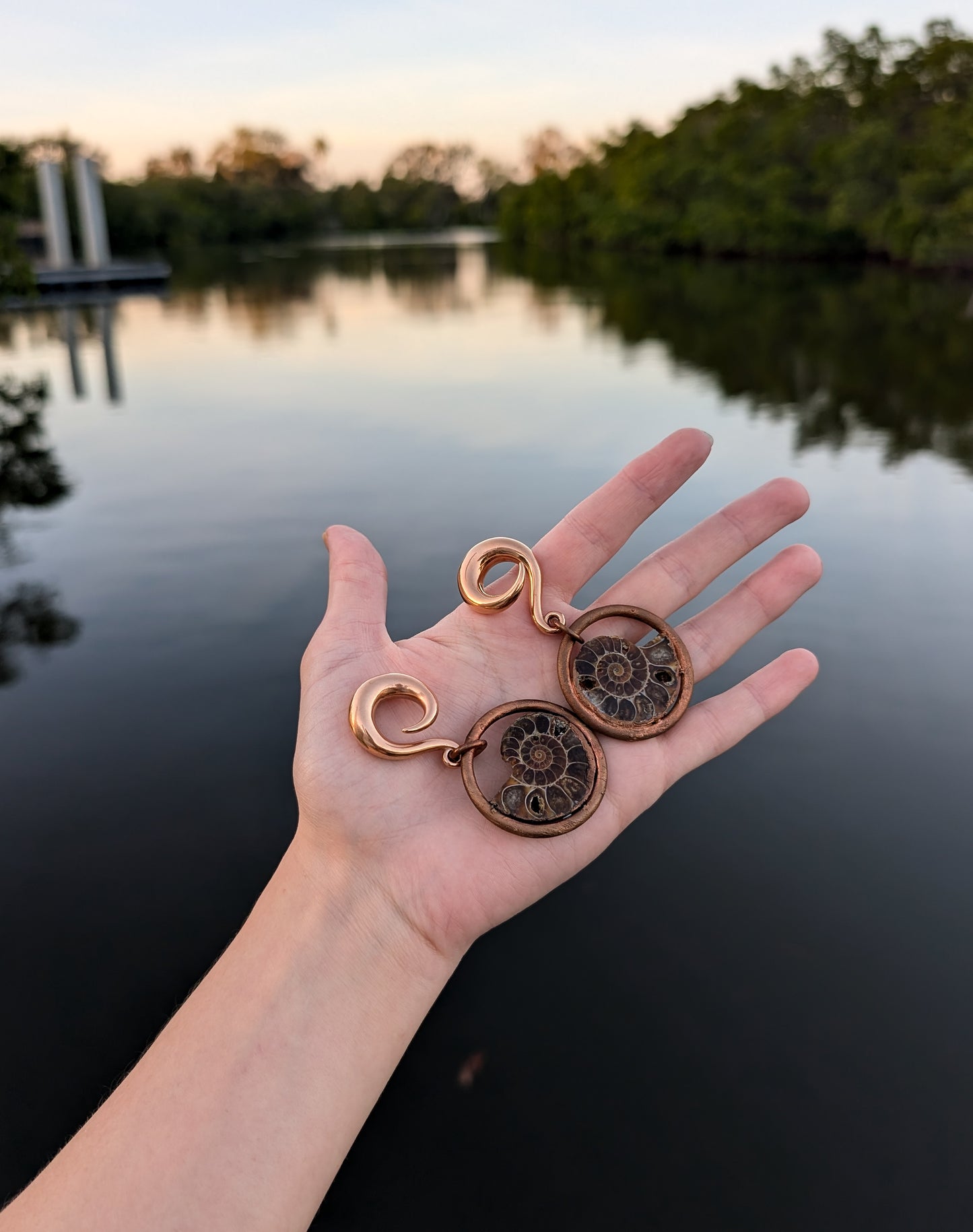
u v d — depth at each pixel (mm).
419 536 1124
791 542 1065
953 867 521
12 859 547
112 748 663
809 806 577
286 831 564
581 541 304
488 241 12648
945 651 776
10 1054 426
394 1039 223
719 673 750
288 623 872
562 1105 405
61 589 978
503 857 246
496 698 283
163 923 497
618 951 478
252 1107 199
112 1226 180
